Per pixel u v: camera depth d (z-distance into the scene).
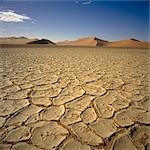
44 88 3.75
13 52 13.16
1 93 3.36
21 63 7.35
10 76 4.80
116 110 2.68
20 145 1.83
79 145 1.84
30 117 2.41
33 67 6.42
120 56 12.17
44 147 1.80
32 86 3.88
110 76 5.09
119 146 1.84
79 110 2.66
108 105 2.87
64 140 1.92
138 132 2.10
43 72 5.50
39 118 2.39
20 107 2.73
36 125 2.21
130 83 4.30
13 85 3.92
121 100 3.10
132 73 5.61
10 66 6.46
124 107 2.80
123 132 2.09
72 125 2.22
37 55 11.34
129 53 15.73
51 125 2.21
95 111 2.63
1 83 4.06
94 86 3.97
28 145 1.83
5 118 2.36
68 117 2.43
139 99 3.17
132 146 1.85
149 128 2.19
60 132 2.06
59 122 2.29
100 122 2.31
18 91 3.51
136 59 10.16
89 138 1.96
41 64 7.25
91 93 3.46
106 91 3.60
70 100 3.06
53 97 3.20
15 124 2.22
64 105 2.84
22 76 4.84
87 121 2.33
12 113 2.51
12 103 2.88
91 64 7.57
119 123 2.29
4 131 2.06
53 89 3.69
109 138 1.97
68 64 7.45
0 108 2.67
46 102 2.95
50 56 10.94
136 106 2.85
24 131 2.07
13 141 1.88
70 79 4.60
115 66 7.09
